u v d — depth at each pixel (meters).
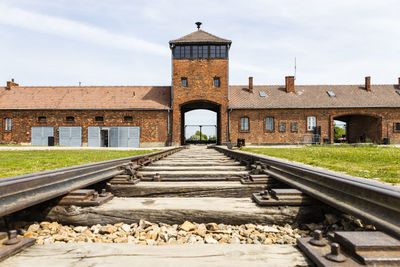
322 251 1.26
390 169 4.82
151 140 25.81
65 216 2.31
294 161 6.32
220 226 2.27
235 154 7.47
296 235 2.18
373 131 27.39
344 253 1.23
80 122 26.12
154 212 2.32
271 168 3.69
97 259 1.29
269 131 26.30
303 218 2.35
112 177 3.35
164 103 26.69
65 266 1.23
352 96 27.95
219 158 8.23
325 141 26.12
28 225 2.30
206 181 3.76
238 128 26.16
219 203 2.51
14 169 4.54
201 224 2.27
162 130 25.89
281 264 1.24
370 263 1.08
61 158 7.23
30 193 1.91
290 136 26.34
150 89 28.81
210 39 25.80
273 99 27.67
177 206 2.38
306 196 2.45
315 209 2.36
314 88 29.47
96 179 2.87
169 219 2.32
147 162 5.64
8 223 2.27
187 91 25.89
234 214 2.33
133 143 25.89
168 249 1.39
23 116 26.31
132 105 26.38
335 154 8.67
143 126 25.94
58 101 27.12
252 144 26.11
